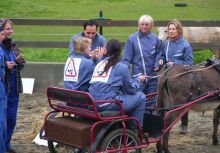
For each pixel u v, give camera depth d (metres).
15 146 16.72
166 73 15.69
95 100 13.65
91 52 15.12
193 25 26.75
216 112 17.06
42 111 21.30
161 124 14.32
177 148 16.88
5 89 14.72
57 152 15.55
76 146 13.34
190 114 21.77
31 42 26.25
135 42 17.31
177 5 47.88
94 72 13.99
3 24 14.91
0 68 13.90
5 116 14.15
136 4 49.00
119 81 13.70
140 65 17.30
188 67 16.02
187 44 17.16
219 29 27.94
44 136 14.44
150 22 17.19
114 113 13.44
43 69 25.81
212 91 15.84
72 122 13.81
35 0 50.06
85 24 16.81
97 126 13.34
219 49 26.86
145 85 17.31
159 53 17.38
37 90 25.61
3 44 15.05
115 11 45.53
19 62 15.41
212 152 16.55
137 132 13.92
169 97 15.54
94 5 48.53
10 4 47.59
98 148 13.31
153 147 16.83
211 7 47.47
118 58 13.88
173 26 17.03
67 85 14.38
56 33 35.44
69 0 50.62
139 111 14.04
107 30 36.06
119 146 13.47
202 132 18.84
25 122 19.67
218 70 16.14
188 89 15.55
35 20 26.25
